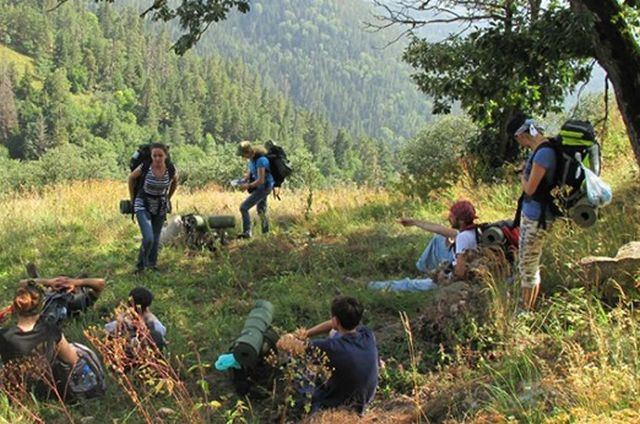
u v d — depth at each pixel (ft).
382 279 25.88
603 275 18.71
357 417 15.21
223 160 152.35
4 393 16.14
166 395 16.94
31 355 16.15
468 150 48.65
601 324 16.57
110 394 17.06
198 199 50.29
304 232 34.65
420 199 39.78
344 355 15.39
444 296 19.74
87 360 17.21
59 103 556.10
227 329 21.36
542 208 17.67
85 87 649.20
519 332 17.03
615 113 49.29
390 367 17.84
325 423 14.80
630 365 14.20
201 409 16.46
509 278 20.24
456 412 14.93
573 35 27.43
